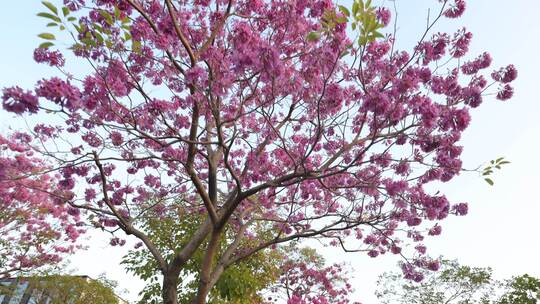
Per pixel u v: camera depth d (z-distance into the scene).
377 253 7.78
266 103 5.92
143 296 10.23
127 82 5.93
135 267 10.68
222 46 6.37
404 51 6.00
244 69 4.58
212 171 7.10
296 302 7.54
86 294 16.34
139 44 5.59
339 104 5.59
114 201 7.67
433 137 5.57
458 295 23.59
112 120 6.03
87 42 4.98
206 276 6.57
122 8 6.01
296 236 7.04
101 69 5.37
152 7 6.37
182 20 6.58
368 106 5.01
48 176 13.09
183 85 6.11
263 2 6.66
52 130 6.80
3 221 14.08
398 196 6.32
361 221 6.82
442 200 6.14
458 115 5.25
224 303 10.34
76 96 4.23
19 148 8.88
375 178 6.61
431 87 5.93
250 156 7.57
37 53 5.29
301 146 7.77
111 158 5.69
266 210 8.77
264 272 11.62
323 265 17.17
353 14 4.29
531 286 20.64
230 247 7.41
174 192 8.91
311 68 5.22
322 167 6.11
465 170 5.72
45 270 16.14
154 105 5.68
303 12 6.25
